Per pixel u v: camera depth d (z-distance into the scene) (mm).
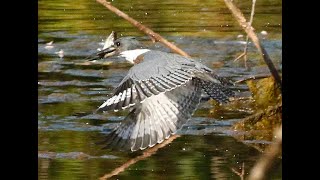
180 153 11352
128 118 8172
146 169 10664
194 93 8367
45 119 12602
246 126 12453
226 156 11258
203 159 11094
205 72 8375
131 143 8078
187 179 10359
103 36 17938
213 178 10430
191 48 16922
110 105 7590
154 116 8172
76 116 12781
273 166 11016
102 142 8109
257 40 12680
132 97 7605
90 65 15969
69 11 19266
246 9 19234
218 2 19844
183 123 8250
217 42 17344
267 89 13141
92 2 19406
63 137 11828
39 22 18766
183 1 20109
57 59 16312
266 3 19312
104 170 10602
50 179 10305
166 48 16875
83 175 10406
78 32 18344
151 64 8000
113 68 15844
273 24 18375
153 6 19734
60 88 14297
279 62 15953
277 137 12016
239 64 15844
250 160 11125
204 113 13227
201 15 19078
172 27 18312
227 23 18609
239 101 13445
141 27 12570
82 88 14336
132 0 20234
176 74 7988
